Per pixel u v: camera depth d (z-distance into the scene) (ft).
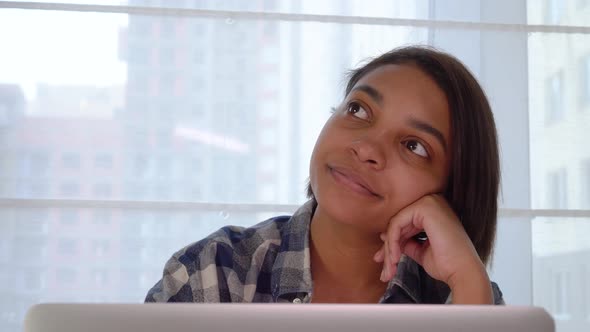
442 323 1.67
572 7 6.56
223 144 6.14
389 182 3.43
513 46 6.44
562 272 6.33
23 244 5.92
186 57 6.18
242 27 6.23
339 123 3.50
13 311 5.88
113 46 6.12
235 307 1.66
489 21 6.44
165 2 6.20
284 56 6.23
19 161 5.97
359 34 6.28
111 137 6.06
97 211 6.00
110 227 6.00
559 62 6.48
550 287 6.33
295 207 6.11
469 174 3.65
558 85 6.45
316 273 3.67
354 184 3.41
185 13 6.20
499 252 6.30
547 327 1.70
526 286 6.27
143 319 1.65
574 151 6.42
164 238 6.03
